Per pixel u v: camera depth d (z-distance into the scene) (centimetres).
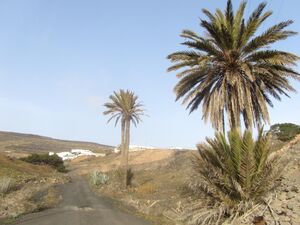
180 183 3169
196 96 2481
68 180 6038
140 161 8025
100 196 3603
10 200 2588
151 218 2055
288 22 2166
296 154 2141
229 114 2297
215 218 1606
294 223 1318
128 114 5103
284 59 2195
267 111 2261
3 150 15575
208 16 2442
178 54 2350
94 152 15338
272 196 1586
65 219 1880
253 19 2223
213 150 1720
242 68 2158
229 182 1631
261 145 1627
